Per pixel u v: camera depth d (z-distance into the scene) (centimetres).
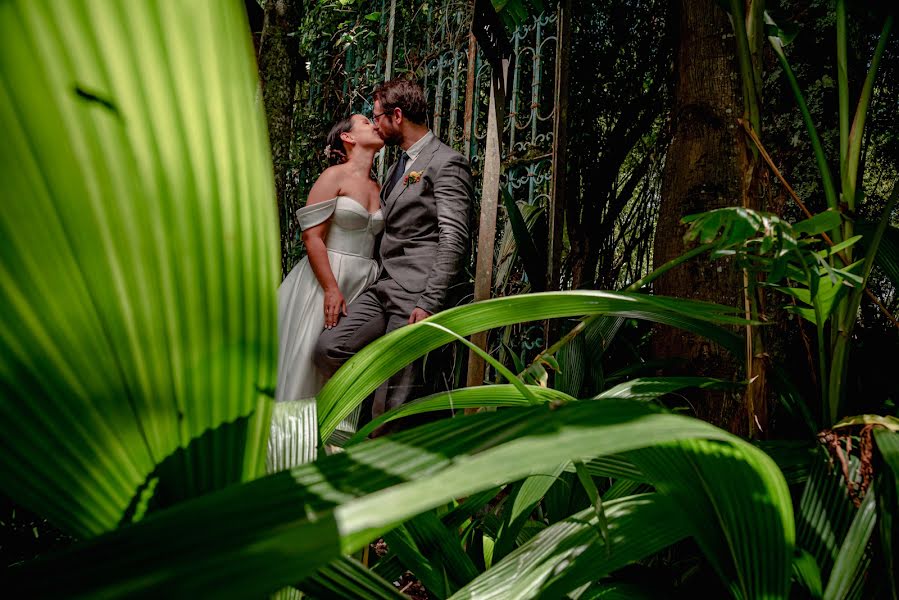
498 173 229
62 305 27
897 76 290
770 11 112
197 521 23
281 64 467
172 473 32
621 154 378
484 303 60
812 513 75
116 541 22
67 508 30
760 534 52
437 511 91
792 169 165
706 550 55
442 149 267
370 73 395
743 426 114
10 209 24
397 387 258
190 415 32
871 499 69
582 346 153
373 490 27
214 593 20
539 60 284
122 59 25
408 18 369
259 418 34
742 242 74
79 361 28
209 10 26
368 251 290
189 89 27
